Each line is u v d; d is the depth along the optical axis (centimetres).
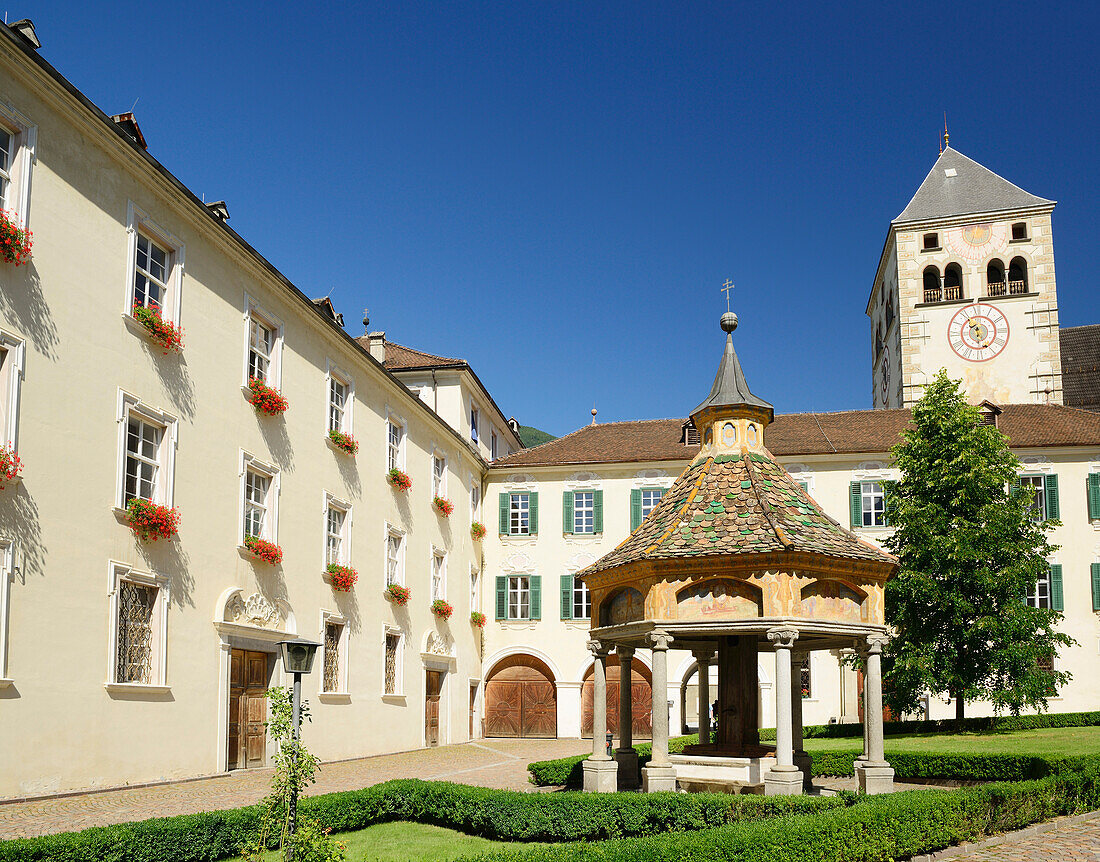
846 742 3103
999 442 3438
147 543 2036
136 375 2041
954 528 3338
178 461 2177
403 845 1399
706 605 1603
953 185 5500
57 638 1752
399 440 3572
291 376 2753
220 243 2402
